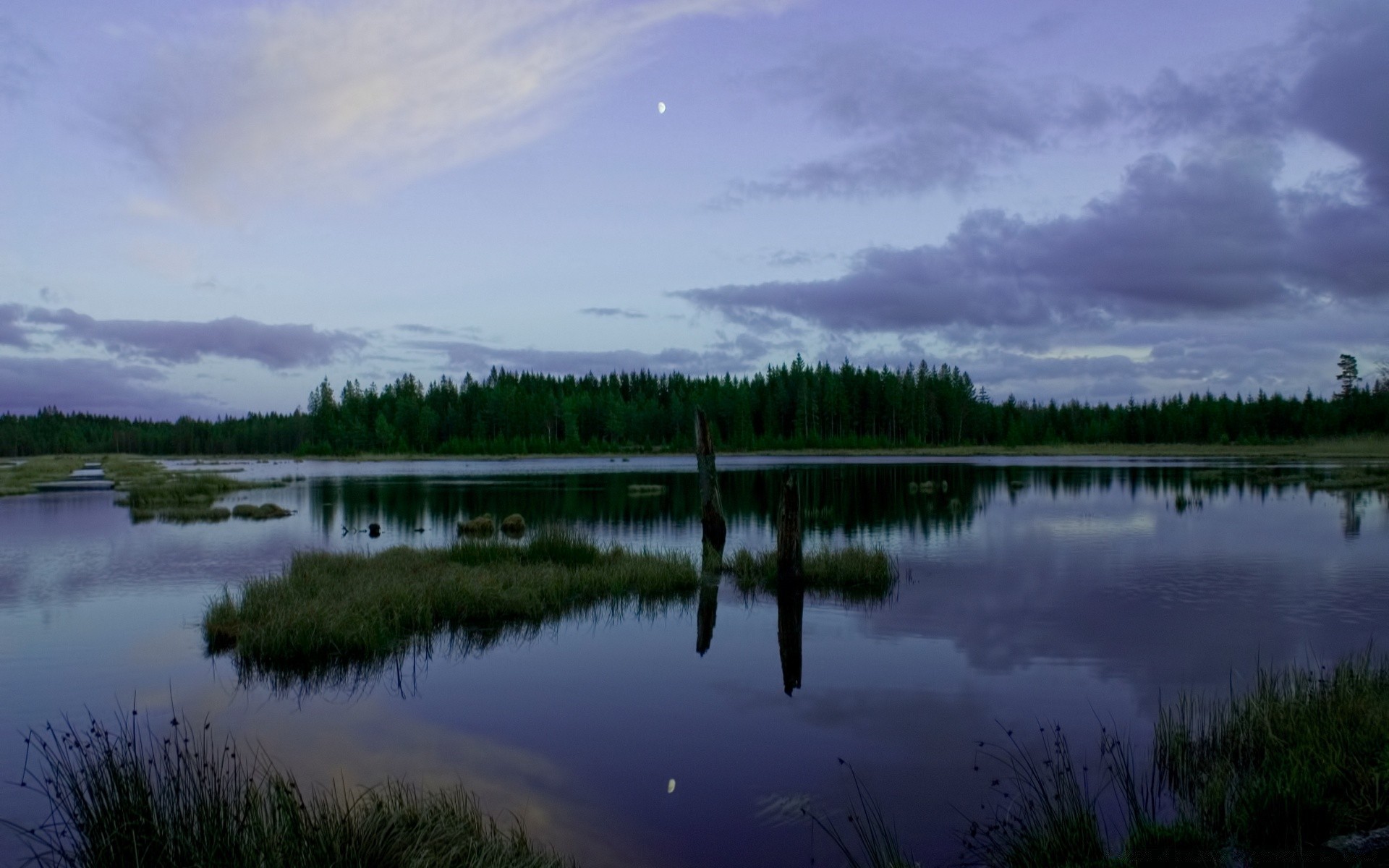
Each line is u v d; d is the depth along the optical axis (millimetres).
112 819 5375
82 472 74312
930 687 9930
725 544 21625
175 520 30625
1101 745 7887
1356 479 43031
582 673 10727
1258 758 7215
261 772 7410
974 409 120000
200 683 10414
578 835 6262
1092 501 34562
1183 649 11570
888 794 6957
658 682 10242
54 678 10625
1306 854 5379
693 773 7484
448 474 63812
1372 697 7695
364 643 11578
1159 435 114750
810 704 9367
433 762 7758
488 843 5539
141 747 7531
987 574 17969
